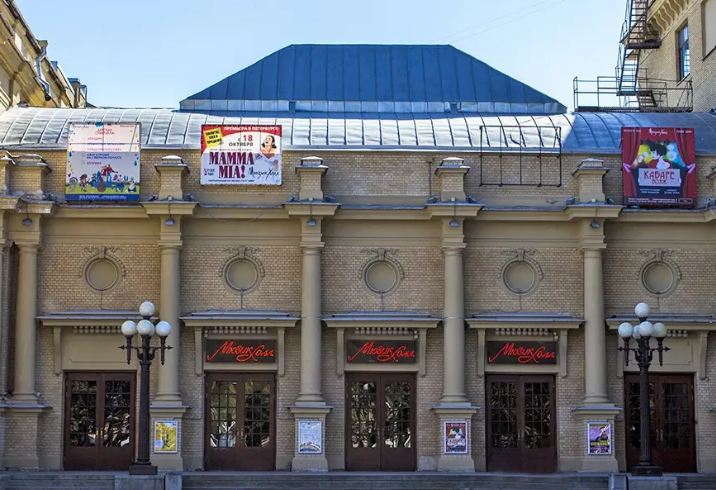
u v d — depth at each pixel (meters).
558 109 47.03
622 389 38.78
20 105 45.75
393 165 39.47
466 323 38.53
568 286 39.06
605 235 39.25
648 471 33.34
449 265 38.44
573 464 38.28
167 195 38.16
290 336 38.56
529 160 39.62
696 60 50.16
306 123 41.81
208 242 38.84
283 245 38.97
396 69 48.19
